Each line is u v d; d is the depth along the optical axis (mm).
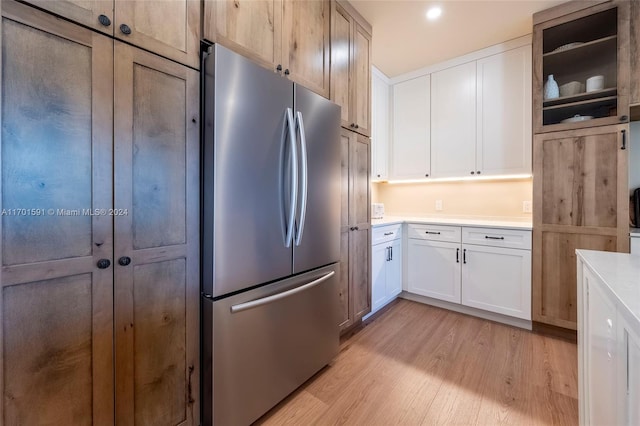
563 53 2232
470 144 2850
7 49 782
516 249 2395
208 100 1195
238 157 1257
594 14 2059
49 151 856
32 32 819
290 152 1487
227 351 1245
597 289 981
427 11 2234
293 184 1477
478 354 2000
